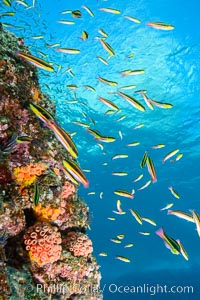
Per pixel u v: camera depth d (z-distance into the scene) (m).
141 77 28.08
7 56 4.94
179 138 37.56
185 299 30.14
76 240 5.50
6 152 4.38
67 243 5.46
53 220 5.32
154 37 25.27
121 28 24.11
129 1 22.97
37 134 4.98
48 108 5.76
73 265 5.27
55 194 4.87
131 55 10.87
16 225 4.04
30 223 4.79
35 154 4.79
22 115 4.82
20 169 4.55
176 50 26.72
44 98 5.85
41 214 4.81
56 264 5.06
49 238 4.54
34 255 4.47
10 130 4.55
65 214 5.57
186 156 42.84
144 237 65.12
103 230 66.56
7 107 4.64
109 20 23.31
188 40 26.38
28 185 4.67
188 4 24.52
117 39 24.86
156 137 37.31
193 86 29.98
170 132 36.38
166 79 28.98
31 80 5.44
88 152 41.38
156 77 28.58
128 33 24.61
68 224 5.63
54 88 20.83
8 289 3.43
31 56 4.33
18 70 5.11
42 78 18.98
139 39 25.22
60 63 20.69
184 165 45.88
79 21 22.16
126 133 36.25
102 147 10.45
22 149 4.66
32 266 4.63
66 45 23.08
